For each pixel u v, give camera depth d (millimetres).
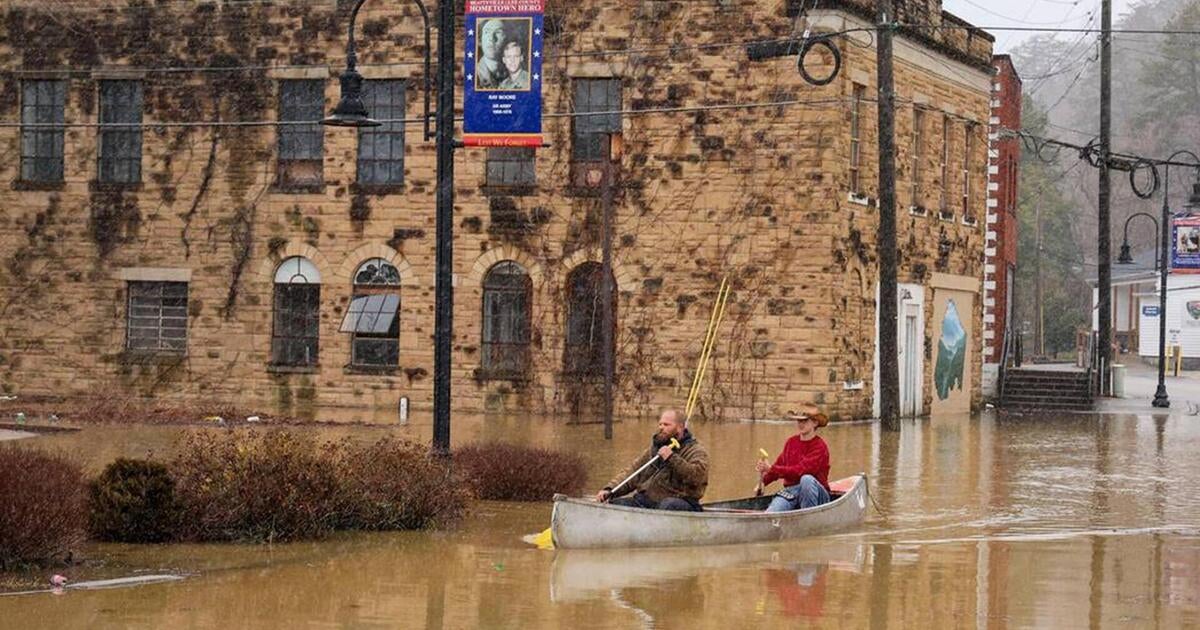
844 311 82625
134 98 90438
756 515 41875
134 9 89938
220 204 89000
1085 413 100438
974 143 101250
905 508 49906
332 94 87938
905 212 90062
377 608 32906
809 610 33438
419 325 86875
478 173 85688
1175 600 35375
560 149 84750
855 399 84125
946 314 97938
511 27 51000
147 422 75312
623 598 34281
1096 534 44781
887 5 73812
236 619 31688
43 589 34344
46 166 91312
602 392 83812
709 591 35156
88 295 90438
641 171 83500
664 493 42156
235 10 88812
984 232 104000
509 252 85438
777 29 81438
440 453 47500
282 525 41312
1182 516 48656
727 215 82250
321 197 88000
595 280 84688
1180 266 132000
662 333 83062
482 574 36844
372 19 87375
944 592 35719
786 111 81312
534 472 49781
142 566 37188
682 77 82875
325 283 87938
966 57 98000
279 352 88938
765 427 78750
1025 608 34156
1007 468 62250
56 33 90750
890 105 73938
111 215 90125
